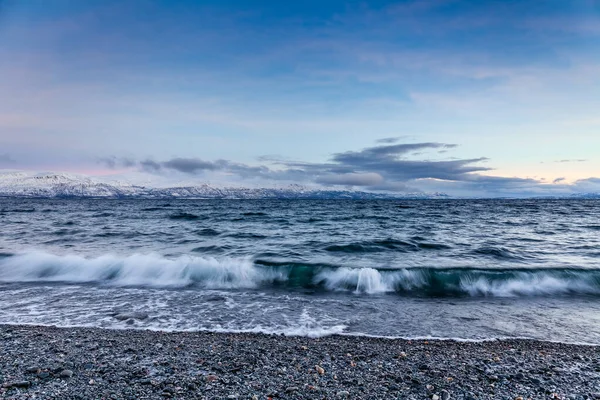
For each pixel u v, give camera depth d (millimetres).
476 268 13031
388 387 5312
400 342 7430
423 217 45844
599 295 11344
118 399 4738
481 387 5375
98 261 14195
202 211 59594
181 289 11789
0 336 7430
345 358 6496
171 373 5656
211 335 7723
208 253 17078
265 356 6520
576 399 5031
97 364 5977
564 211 64875
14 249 18031
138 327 8211
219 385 5234
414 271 12719
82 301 10320
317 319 8945
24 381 5223
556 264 14547
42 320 8641
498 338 7734
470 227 31844
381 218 43188
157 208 73438
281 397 4895
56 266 13883
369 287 12195
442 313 9531
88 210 62031
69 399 4707
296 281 12930
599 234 26438
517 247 19703
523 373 5930
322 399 4883
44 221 36031
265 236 23969
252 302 10422
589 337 7852
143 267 13672
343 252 17734
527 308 10008
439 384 5457
